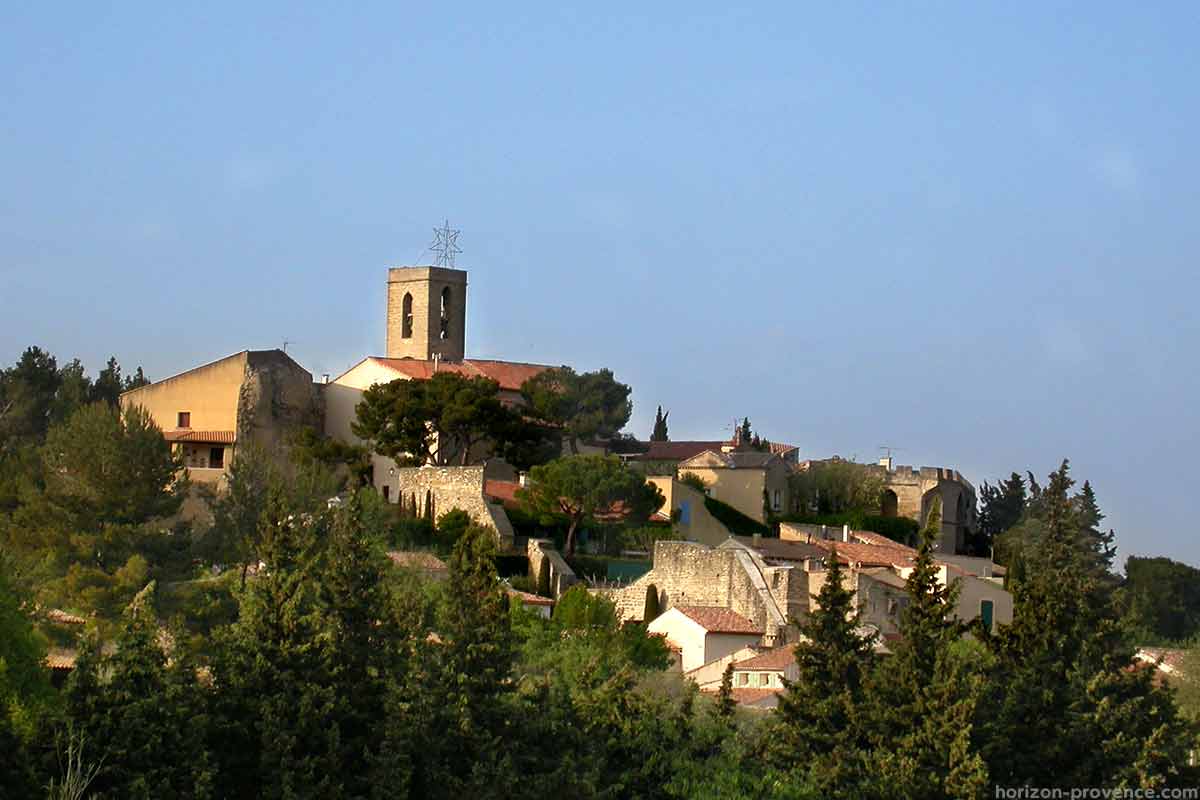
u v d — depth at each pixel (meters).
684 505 182.75
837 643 104.75
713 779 95.88
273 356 196.88
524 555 160.50
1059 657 105.69
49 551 137.75
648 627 140.62
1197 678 122.75
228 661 91.06
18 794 79.12
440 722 91.50
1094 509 193.75
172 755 84.56
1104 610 108.12
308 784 86.38
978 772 95.62
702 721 102.44
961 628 107.12
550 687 99.50
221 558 140.75
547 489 170.25
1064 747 101.62
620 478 171.00
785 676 120.56
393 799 86.81
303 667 91.44
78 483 144.75
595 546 171.75
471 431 184.88
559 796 89.19
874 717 100.12
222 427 193.12
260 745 88.94
